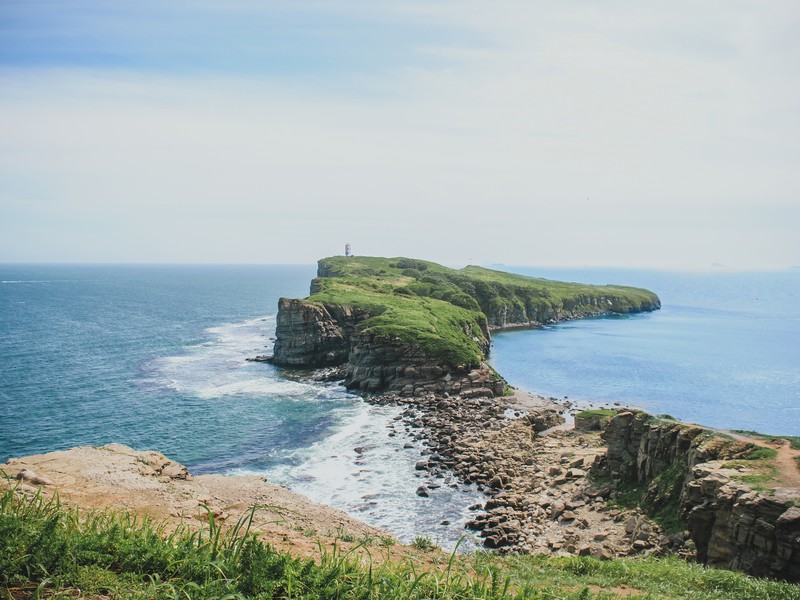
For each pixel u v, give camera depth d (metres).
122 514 13.81
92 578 9.01
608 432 46.53
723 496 30.31
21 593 8.38
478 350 98.69
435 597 10.20
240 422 67.75
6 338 129.00
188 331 153.62
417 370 86.69
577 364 121.69
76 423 64.75
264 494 26.86
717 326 197.75
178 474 22.89
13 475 16.95
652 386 101.31
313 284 153.00
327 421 69.25
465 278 193.25
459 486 48.19
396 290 148.00
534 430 68.62
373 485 48.28
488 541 36.97
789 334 174.50
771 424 78.69
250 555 10.06
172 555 10.02
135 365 101.81
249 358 109.06
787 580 26.59
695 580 20.66
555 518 40.59
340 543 16.19
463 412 75.38
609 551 33.50
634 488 42.38
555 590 13.80
